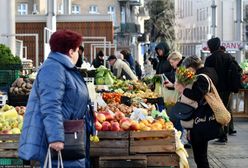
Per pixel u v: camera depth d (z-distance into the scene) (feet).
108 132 27.17
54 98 20.07
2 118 28.43
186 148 43.62
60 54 20.83
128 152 27.17
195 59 31.94
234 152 44.80
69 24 122.72
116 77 60.29
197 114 30.73
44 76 20.33
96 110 32.09
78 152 20.59
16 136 26.27
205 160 31.63
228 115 30.55
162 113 32.83
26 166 26.27
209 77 31.19
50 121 19.85
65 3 160.86
